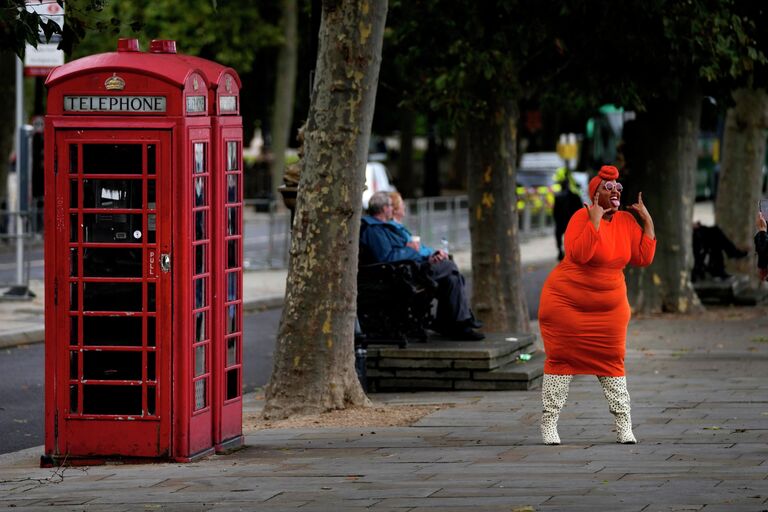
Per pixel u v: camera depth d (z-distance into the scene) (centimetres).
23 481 1277
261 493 1164
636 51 2441
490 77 2294
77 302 1355
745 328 2753
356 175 1681
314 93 1681
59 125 1331
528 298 3562
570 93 2905
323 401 1684
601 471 1221
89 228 1346
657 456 1305
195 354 1374
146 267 1341
